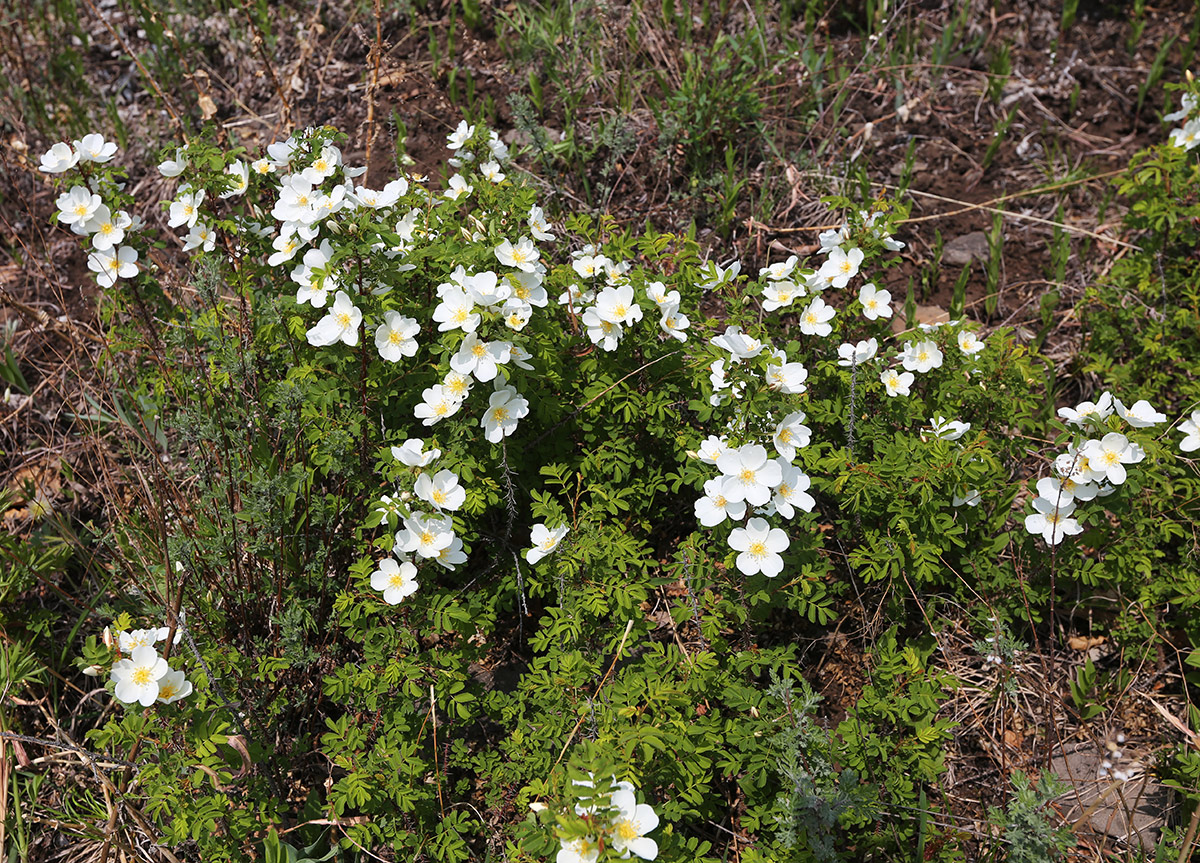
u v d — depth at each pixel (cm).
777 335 133
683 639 129
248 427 129
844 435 129
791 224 163
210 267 126
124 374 147
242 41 186
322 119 176
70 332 147
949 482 119
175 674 106
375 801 110
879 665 115
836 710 124
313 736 125
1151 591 123
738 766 109
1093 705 122
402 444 122
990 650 121
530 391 122
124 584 138
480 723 124
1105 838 113
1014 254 162
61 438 152
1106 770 114
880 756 112
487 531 130
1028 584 125
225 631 126
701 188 163
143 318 133
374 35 183
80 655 138
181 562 125
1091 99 178
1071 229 159
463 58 181
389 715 113
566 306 128
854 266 131
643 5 179
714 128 165
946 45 179
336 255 114
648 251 128
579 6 178
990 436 130
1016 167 171
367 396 123
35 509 140
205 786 112
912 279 155
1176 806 118
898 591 125
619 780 98
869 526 125
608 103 174
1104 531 124
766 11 183
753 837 115
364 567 114
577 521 119
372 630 114
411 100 176
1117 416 120
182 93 181
